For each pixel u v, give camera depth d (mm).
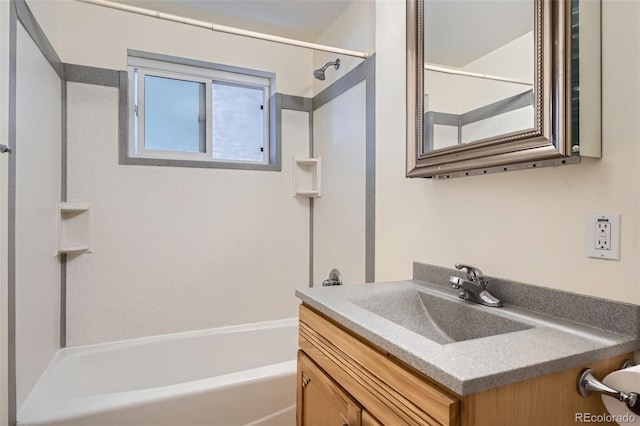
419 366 693
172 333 2285
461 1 1227
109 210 2133
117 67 2141
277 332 2424
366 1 1963
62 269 2018
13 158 1294
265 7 2156
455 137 1225
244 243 2482
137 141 2311
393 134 1689
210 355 2262
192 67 2434
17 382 1345
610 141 862
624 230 835
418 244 1511
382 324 879
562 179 966
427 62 1353
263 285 2539
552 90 877
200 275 2365
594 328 872
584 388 740
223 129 2561
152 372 2121
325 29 2416
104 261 2125
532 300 1032
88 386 1934
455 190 1316
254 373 1626
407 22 1428
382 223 1773
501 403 650
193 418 1488
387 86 1740
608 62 867
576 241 932
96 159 2094
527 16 997
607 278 867
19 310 1366
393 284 1367
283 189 2584
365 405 870
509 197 1113
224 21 2318
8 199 1246
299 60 2613
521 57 1009
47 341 1772
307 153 2645
